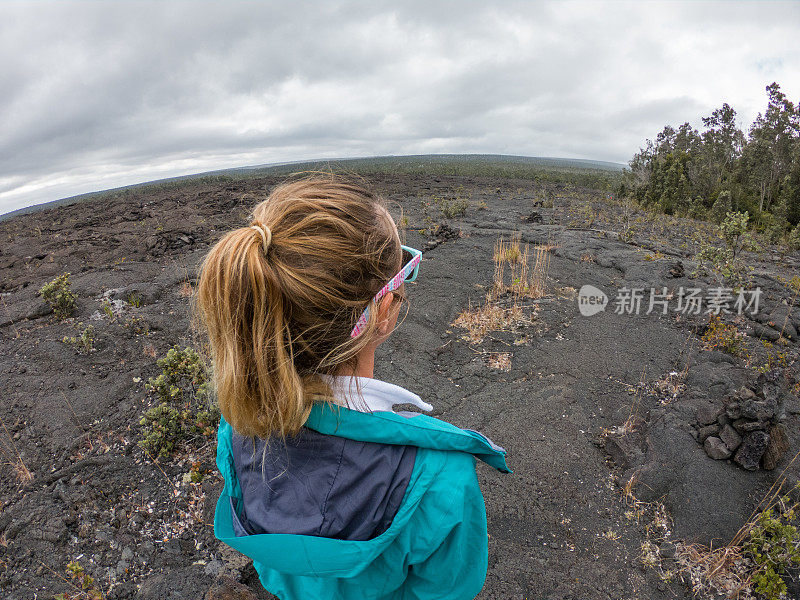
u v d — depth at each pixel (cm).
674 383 428
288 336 59
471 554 71
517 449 356
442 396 425
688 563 266
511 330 538
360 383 66
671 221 1477
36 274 803
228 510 78
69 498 303
